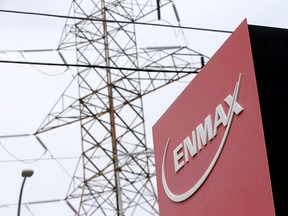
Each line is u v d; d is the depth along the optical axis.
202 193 24.77
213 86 24.67
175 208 26.58
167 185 27.31
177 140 26.98
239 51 23.17
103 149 50.53
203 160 24.94
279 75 22.27
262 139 21.48
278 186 20.95
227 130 23.44
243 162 22.42
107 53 53.78
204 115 25.16
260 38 22.72
